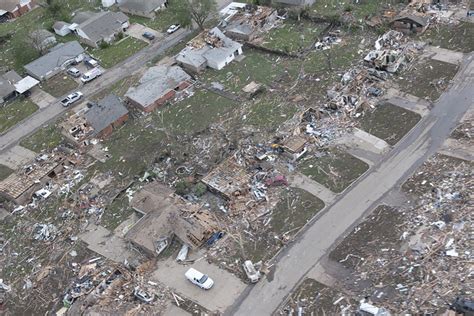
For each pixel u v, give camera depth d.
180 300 49.66
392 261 48.88
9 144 73.62
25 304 52.03
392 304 45.31
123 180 63.53
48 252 56.75
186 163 63.66
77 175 65.62
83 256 55.50
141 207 57.78
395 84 69.25
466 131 60.38
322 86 71.38
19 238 59.12
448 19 78.00
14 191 63.53
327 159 60.81
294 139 62.38
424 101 65.88
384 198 55.22
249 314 47.53
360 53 75.69
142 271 52.69
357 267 49.31
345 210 54.88
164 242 54.19
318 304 47.06
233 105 71.75
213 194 59.19
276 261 51.44
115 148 68.62
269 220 55.34
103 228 58.16
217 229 54.88
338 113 66.25
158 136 68.94
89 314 49.06
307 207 55.91
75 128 70.12
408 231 51.12
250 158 62.03
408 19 76.56
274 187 58.69
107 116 71.00
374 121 64.50
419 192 54.81
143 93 74.19
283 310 47.25
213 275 51.25
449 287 45.41
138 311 49.16
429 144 60.09
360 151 61.03
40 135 74.00
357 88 69.19
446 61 71.12
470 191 53.22
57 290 52.59
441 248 48.69
